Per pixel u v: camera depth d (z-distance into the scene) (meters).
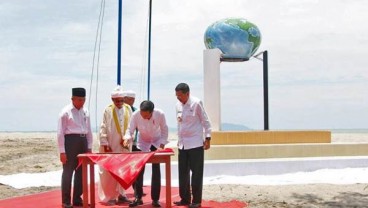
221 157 13.94
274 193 10.35
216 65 15.41
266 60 17.14
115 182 8.88
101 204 8.76
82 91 8.34
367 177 12.38
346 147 14.75
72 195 9.38
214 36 16.19
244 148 14.02
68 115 8.34
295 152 14.34
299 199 9.67
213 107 15.33
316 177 12.43
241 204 8.92
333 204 9.11
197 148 8.33
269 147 14.16
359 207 8.84
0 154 24.56
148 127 8.47
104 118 8.95
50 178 13.74
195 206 8.30
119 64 11.16
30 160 21.00
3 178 13.87
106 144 8.91
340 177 12.41
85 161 7.77
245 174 13.06
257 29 16.39
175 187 11.20
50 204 8.90
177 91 8.34
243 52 16.30
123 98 8.88
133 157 7.62
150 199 9.41
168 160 7.72
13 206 8.73
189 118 8.34
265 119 17.14
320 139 15.18
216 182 12.04
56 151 27.34
